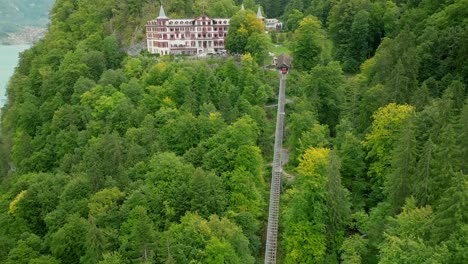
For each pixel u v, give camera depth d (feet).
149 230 221.46
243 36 493.77
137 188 267.80
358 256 201.46
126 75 473.67
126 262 221.46
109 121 377.71
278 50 538.06
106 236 234.38
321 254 217.97
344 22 486.79
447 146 183.32
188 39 524.93
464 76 290.56
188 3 584.81
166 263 199.00
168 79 418.51
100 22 587.68
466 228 145.38
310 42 460.55
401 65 283.59
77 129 389.19
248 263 224.12
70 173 328.29
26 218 286.66
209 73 420.36
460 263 146.30
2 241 263.08
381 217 213.66
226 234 223.51
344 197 225.15
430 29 340.80
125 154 314.96
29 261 238.89
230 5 604.49
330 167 219.20
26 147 405.39
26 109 451.94
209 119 330.75
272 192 278.67
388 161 237.66
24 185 321.32
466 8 338.95
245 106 372.79
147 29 539.29
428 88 294.66
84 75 476.54
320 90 354.95
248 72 422.41
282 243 240.12
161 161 273.13
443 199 158.71
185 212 249.96
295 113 331.57
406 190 198.90
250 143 283.59
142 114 370.73
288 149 353.51
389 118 247.70
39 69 514.68
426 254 152.87
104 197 258.37
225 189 268.21
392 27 452.76
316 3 603.26
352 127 306.35
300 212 224.12
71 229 243.81
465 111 210.38
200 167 272.72
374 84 325.01
